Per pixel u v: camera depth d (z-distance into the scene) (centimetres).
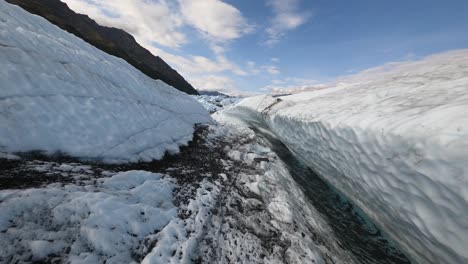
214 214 452
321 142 764
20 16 625
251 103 2527
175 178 553
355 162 566
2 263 211
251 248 389
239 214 488
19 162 346
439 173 322
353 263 434
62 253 246
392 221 476
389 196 452
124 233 306
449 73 605
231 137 1261
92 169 430
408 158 383
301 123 940
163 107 966
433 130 346
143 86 911
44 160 386
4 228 234
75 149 445
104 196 337
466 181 284
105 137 523
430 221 350
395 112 489
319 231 504
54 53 537
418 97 511
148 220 351
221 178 644
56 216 274
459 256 312
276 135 1662
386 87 708
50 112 434
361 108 649
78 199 306
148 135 678
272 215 510
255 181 677
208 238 378
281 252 397
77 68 577
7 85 386
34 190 285
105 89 635
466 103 350
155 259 289
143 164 568
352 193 655
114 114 599
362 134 520
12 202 256
